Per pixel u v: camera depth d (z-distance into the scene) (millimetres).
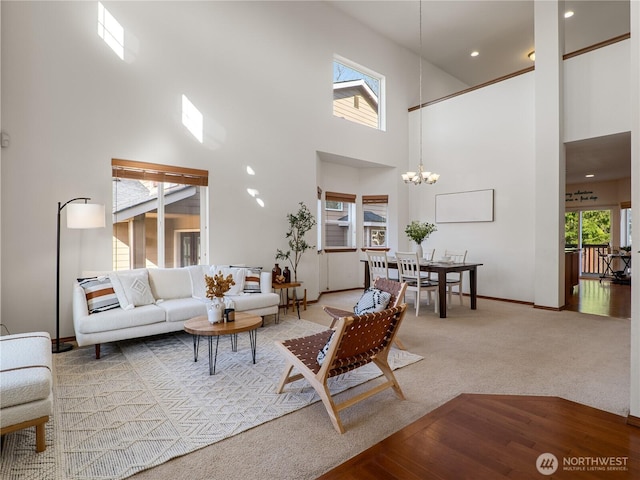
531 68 5895
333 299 6457
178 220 4723
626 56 4766
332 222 7500
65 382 2777
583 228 10570
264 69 5430
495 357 3318
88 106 3930
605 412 2271
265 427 2152
